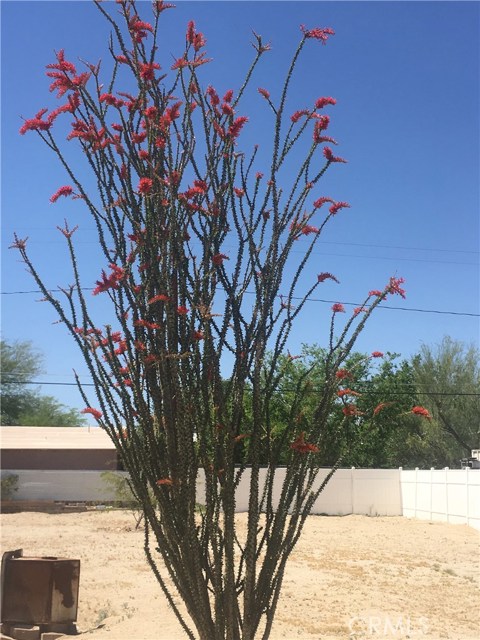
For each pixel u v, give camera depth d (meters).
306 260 4.13
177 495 3.79
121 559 15.09
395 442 35.41
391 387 33.72
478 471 22.83
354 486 28.30
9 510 28.92
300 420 4.29
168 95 4.32
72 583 9.05
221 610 3.75
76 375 4.07
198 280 4.06
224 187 4.21
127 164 4.16
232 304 4.04
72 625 8.99
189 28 4.27
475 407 35.06
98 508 29.06
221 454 3.82
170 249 3.92
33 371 52.03
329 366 4.29
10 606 8.99
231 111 4.20
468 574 14.44
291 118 4.14
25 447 34.59
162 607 10.02
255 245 4.16
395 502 28.22
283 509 3.97
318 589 12.10
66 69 4.04
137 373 3.89
